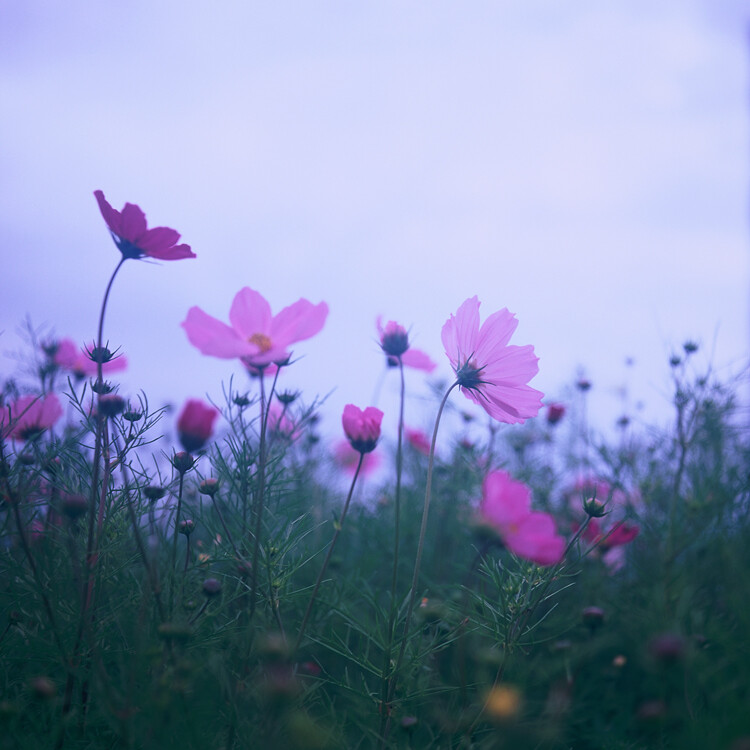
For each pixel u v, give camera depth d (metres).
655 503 0.80
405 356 0.70
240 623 0.58
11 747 0.49
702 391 0.78
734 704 0.51
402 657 0.55
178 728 0.50
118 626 0.55
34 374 0.74
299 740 0.46
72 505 0.52
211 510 0.65
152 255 0.54
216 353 0.52
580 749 0.61
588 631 0.61
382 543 0.79
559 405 0.91
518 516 0.52
